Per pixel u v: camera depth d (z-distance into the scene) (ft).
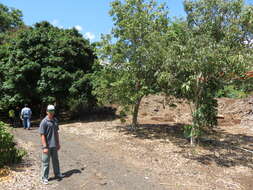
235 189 17.61
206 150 26.99
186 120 46.09
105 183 17.54
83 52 53.06
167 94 32.12
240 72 22.71
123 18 33.73
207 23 25.45
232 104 48.01
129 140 31.07
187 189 17.13
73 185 17.04
